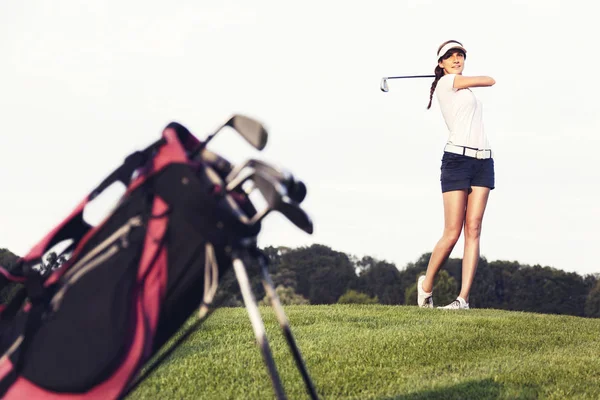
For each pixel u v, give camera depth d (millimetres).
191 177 2379
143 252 2477
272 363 2320
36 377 2482
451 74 8266
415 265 90312
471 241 8586
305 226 2424
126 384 2463
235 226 2365
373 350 5715
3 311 2754
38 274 2564
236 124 2516
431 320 7508
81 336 2465
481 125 8273
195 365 5191
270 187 2322
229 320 7352
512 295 87250
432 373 5105
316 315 7824
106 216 2516
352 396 4418
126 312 2457
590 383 4883
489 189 8453
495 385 4723
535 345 6262
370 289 88875
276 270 89688
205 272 2473
